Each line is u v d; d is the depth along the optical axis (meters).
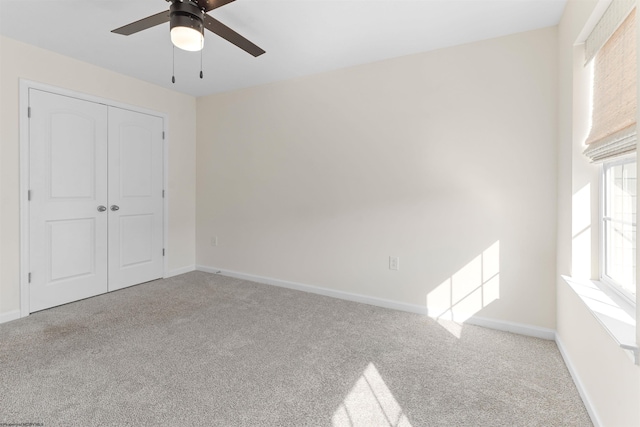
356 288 3.20
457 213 2.70
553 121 2.34
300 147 3.48
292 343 2.29
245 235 3.92
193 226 4.33
